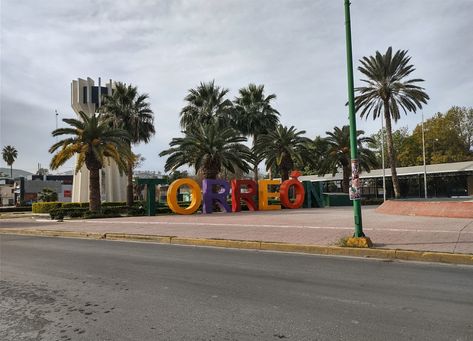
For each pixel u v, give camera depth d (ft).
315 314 17.56
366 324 16.15
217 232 50.08
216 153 104.94
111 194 148.97
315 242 38.68
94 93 146.82
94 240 51.44
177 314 17.88
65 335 15.52
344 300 19.81
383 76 130.82
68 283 24.57
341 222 57.93
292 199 132.16
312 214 80.94
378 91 133.39
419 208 67.56
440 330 15.39
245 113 147.43
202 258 34.01
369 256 33.53
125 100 128.16
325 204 134.41
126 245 44.80
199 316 17.53
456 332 15.15
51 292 22.30
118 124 124.88
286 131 131.13
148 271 28.19
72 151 93.81
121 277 26.20
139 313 18.13
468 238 37.50
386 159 228.84
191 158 109.60
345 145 149.48
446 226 47.62
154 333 15.56
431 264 29.89
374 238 39.45
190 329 15.92
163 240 47.19
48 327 16.46
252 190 107.24
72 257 35.68
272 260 32.40
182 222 66.64
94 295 21.49
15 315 18.12
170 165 108.88
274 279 24.99
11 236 60.39
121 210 98.12
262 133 149.18
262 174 253.03
